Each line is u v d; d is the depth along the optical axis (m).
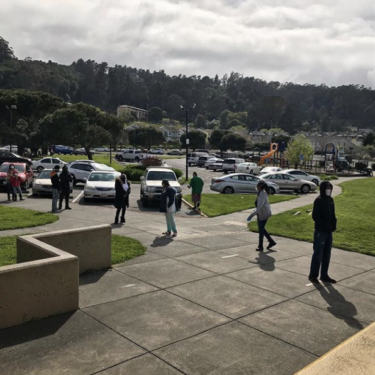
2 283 4.92
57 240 6.91
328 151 62.16
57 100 68.44
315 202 7.28
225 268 7.91
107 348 4.56
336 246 10.24
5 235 10.38
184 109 34.97
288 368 4.26
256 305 6.02
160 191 17.50
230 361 4.36
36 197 20.02
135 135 105.25
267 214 9.50
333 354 4.14
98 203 18.78
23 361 4.23
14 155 36.81
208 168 52.53
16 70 178.25
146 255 8.69
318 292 6.71
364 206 18.88
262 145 116.88
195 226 12.95
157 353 4.49
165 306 5.85
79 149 93.31
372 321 5.57
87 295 6.20
